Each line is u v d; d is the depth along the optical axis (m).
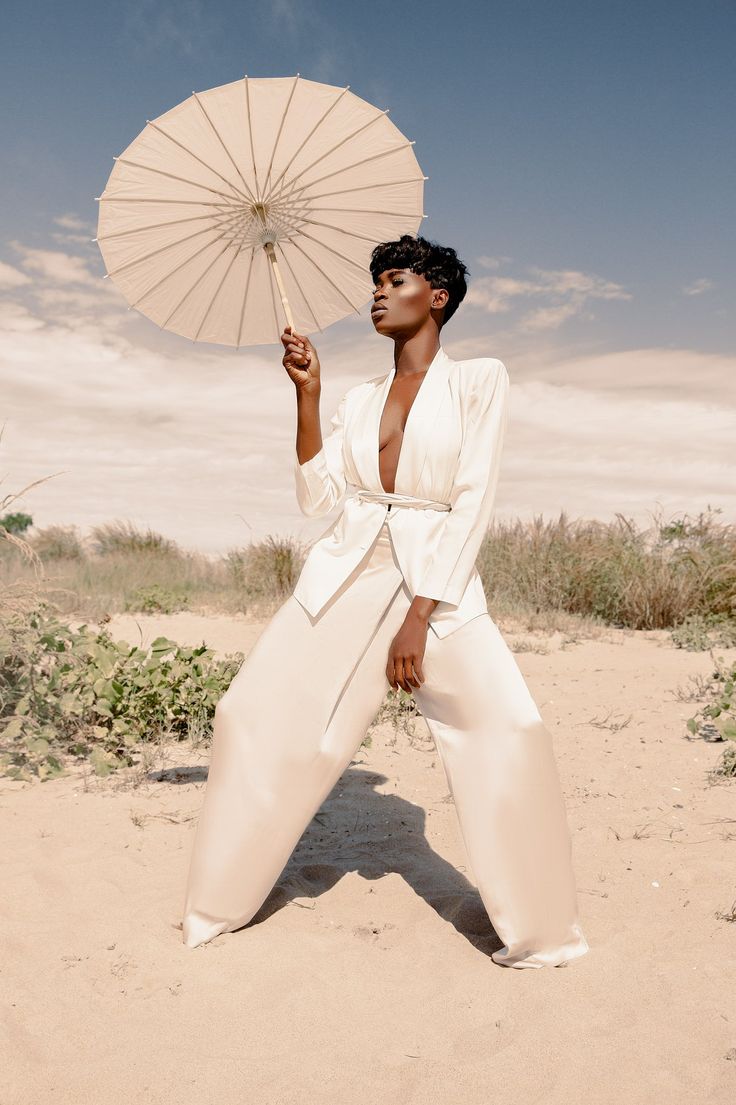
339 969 2.64
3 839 3.63
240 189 2.99
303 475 2.96
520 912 2.63
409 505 2.82
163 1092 2.05
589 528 12.35
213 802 2.82
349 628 2.81
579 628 10.02
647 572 10.85
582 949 2.70
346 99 2.83
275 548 12.51
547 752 2.62
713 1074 2.11
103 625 9.33
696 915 3.06
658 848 3.70
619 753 5.12
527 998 2.45
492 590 11.55
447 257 2.87
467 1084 2.08
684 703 6.37
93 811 4.00
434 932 2.95
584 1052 2.19
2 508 4.97
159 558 15.12
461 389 2.77
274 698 2.80
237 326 3.41
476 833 2.65
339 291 3.35
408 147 2.99
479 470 2.70
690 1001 2.44
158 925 2.89
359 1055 2.20
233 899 2.81
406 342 2.91
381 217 3.17
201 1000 2.45
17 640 5.13
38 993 2.46
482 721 2.65
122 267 3.13
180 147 2.87
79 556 15.78
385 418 2.87
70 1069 2.12
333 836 3.89
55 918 2.94
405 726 5.67
